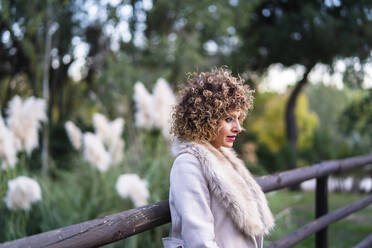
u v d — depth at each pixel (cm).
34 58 587
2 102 730
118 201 339
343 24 1102
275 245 182
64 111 1168
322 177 232
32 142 348
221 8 897
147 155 409
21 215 268
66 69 1038
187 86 125
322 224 222
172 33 991
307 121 1847
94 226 96
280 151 1164
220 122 118
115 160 396
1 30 725
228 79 121
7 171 288
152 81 789
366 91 1272
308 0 1191
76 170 405
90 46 958
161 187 342
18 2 555
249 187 123
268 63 1317
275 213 381
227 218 107
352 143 1277
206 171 108
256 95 1630
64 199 337
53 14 609
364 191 980
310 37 1117
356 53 1136
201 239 95
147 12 902
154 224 117
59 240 86
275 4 1246
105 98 709
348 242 444
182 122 121
